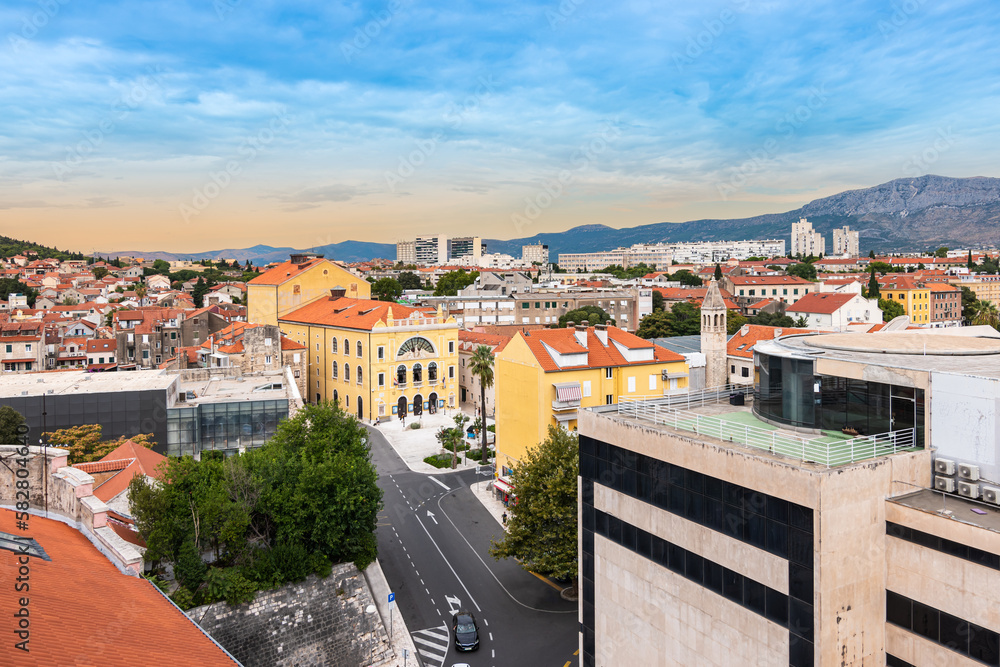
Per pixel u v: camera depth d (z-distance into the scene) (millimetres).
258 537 51625
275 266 155875
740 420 36438
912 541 26031
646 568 34656
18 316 176750
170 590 44344
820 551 25266
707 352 67625
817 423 32625
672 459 32594
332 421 63250
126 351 149750
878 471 26641
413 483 80750
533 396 69750
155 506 44188
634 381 72562
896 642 26797
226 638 44375
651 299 199125
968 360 32500
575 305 181000
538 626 50531
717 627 30406
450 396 117312
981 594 23625
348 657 48844
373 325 108812
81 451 63438
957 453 27281
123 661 20547
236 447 75188
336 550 49781
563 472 52844
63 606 22703
